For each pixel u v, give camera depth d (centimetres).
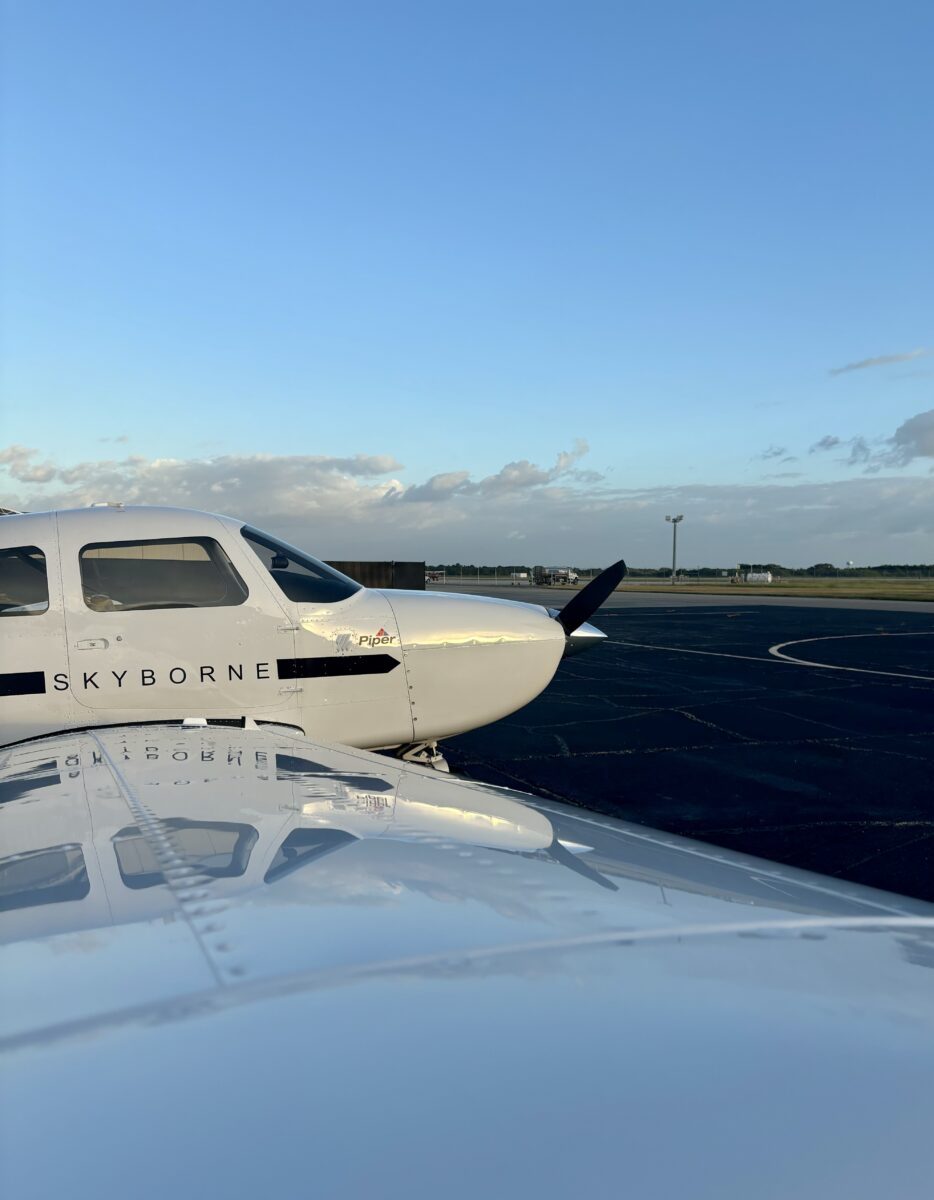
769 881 121
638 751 774
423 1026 65
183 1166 47
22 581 367
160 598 385
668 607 3625
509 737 841
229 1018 65
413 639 437
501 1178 47
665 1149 50
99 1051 60
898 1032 69
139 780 170
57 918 87
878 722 922
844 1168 49
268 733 263
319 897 96
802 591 6153
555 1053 62
